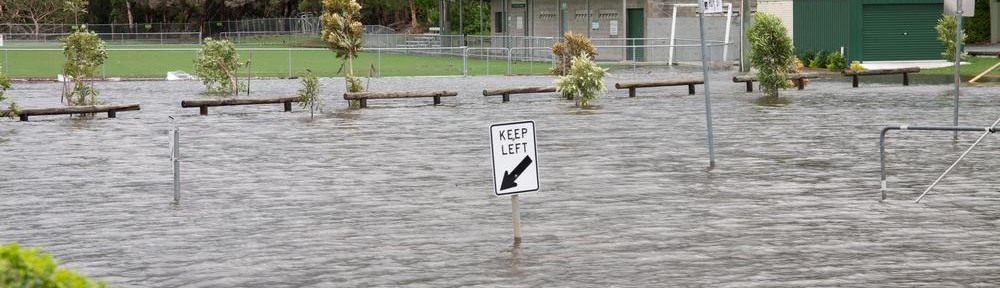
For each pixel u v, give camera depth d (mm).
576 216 16266
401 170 21266
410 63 64938
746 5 52531
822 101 36219
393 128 29125
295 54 74875
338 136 27328
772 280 12312
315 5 111625
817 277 12430
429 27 100625
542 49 64750
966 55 54344
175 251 14148
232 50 42438
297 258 13680
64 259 13727
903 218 15852
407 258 13617
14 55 72188
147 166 22266
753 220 15820
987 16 77000
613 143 25250
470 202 17594
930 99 36594
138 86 46375
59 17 111750
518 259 13492
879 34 57312
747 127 28375
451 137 26844
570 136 26781
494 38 72875
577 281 12383
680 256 13555
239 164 22391
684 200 17562
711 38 64812
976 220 15672
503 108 34969
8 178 20766
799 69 43969
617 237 14727
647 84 39469
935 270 12727
